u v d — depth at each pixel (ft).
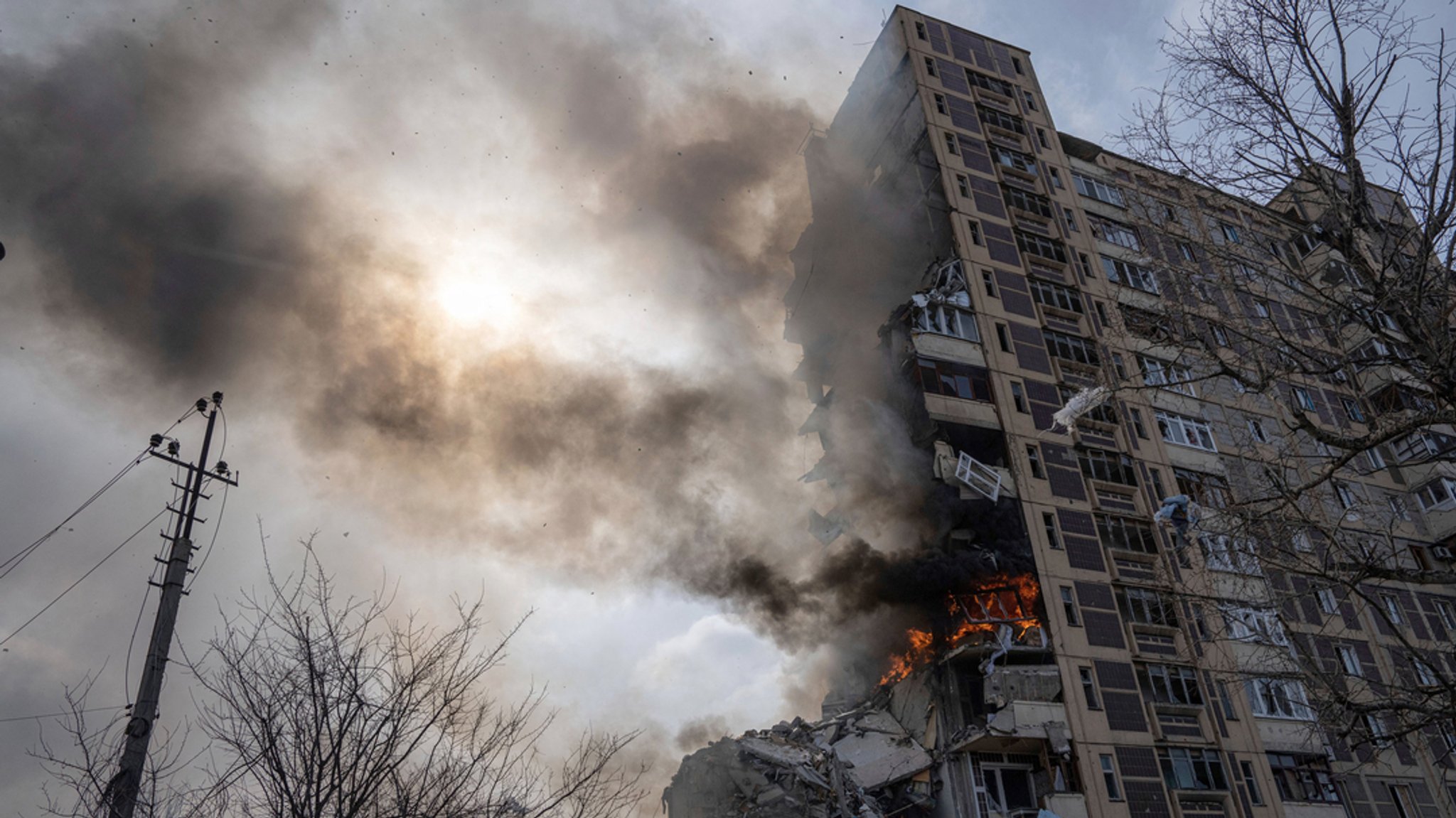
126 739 35.14
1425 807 101.19
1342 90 37.60
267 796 31.94
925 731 96.78
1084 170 139.03
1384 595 114.62
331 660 34.81
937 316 111.75
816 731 106.22
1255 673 50.80
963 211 122.42
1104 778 86.43
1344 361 40.22
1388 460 128.57
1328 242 39.40
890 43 142.31
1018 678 91.04
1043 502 102.42
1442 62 35.42
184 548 41.91
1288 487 43.27
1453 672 112.57
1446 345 35.19
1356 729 42.22
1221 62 40.29
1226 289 44.50
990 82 139.54
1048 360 114.01
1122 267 130.00
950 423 104.32
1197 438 117.29
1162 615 98.84
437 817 33.06
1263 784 92.94
